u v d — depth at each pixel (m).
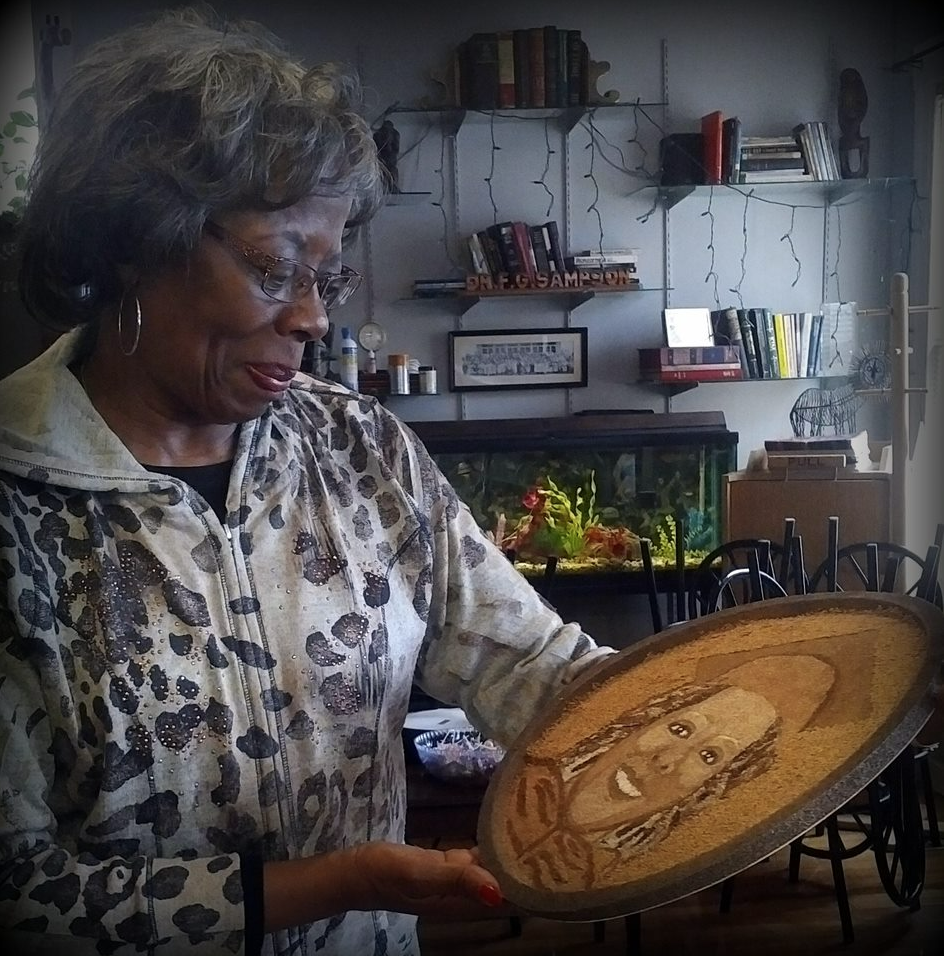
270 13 3.33
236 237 0.73
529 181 3.48
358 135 0.77
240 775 0.77
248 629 0.79
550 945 2.18
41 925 0.67
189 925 0.68
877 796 2.11
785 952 2.10
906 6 3.43
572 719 0.88
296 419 0.90
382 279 3.47
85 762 0.73
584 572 3.14
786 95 3.53
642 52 3.48
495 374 3.53
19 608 0.71
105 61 0.75
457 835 1.86
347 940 0.86
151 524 0.78
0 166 2.39
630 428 3.17
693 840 0.66
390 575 0.88
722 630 0.97
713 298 3.59
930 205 3.30
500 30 3.40
